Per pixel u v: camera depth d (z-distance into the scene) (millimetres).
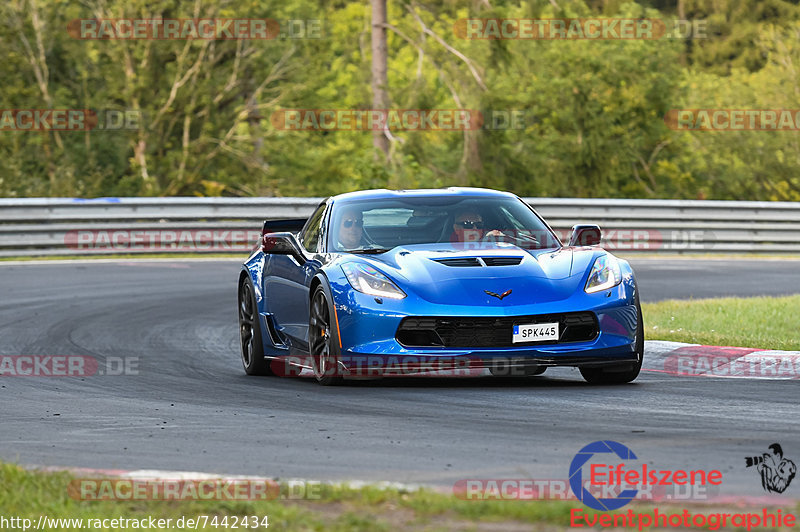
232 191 110938
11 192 93438
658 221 72625
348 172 104438
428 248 26109
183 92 107625
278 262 28672
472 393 23750
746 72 148625
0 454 17719
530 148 107625
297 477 15430
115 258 65312
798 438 17547
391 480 14984
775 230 74062
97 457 17344
